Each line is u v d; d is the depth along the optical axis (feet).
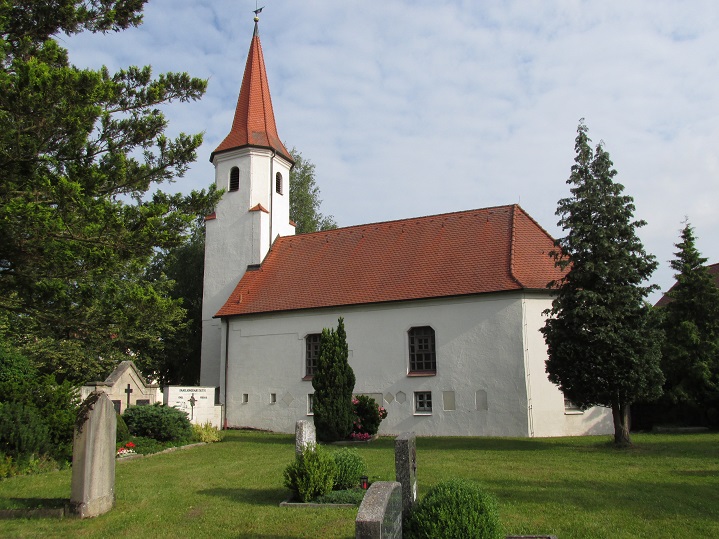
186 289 129.18
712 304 78.38
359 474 36.50
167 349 120.16
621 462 47.60
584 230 58.03
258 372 88.89
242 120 107.24
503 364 73.61
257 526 29.19
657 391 56.13
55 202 35.47
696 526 28.81
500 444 62.80
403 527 24.38
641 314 56.85
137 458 52.75
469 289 76.74
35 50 42.57
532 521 29.55
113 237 36.22
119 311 38.75
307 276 92.43
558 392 73.36
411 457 28.35
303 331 86.69
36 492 36.73
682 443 59.06
